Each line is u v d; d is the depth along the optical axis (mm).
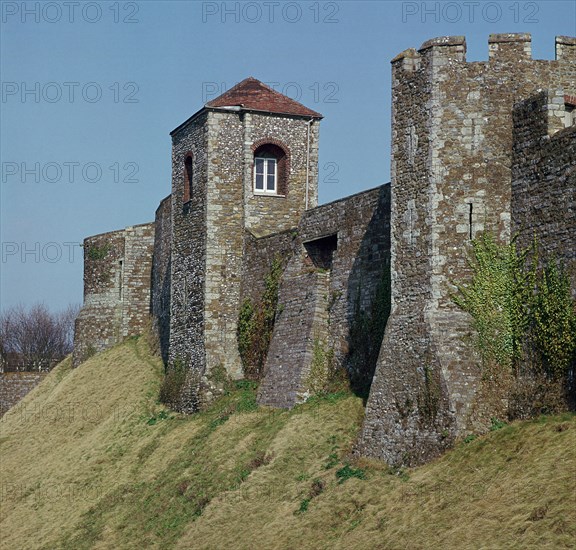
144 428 55344
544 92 37031
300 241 50781
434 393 37219
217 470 44844
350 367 46312
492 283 37656
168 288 66625
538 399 35562
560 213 35844
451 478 34719
